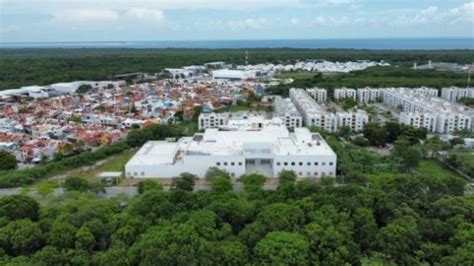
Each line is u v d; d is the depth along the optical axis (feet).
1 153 578.25
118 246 292.20
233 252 275.39
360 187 386.11
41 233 311.06
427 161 612.29
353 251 288.92
